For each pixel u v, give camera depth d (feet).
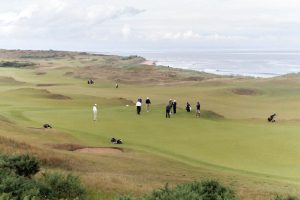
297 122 167.94
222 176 83.46
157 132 128.57
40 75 435.94
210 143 114.73
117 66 516.73
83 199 53.52
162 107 182.50
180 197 45.24
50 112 164.25
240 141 116.98
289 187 76.79
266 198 66.74
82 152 99.66
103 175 74.33
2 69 515.09
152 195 46.42
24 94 238.48
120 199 45.52
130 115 159.94
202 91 295.69
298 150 106.73
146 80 407.03
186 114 169.37
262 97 276.00
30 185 48.16
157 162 94.38
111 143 112.78
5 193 42.47
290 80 329.31
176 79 424.05
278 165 94.17
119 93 286.05
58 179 52.70
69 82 376.07
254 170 90.27
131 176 77.10
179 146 111.14
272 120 172.86
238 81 348.38
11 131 112.06
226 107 234.17
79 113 162.40
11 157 57.98
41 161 79.46
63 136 115.96
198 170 88.58
